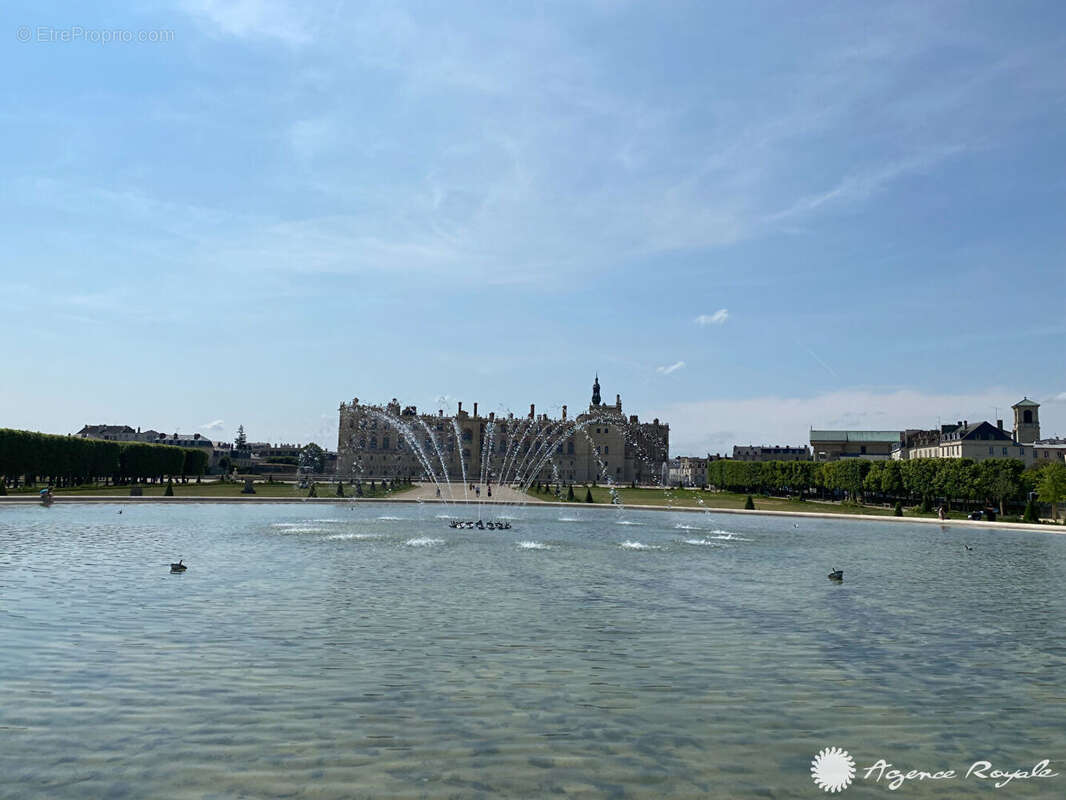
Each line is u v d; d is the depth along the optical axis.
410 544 45.91
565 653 19.42
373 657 18.58
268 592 27.33
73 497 75.31
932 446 166.75
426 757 12.68
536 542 49.69
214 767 12.12
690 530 63.00
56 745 12.84
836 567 39.28
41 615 22.62
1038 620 25.72
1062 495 83.50
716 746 13.48
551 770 12.31
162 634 20.48
